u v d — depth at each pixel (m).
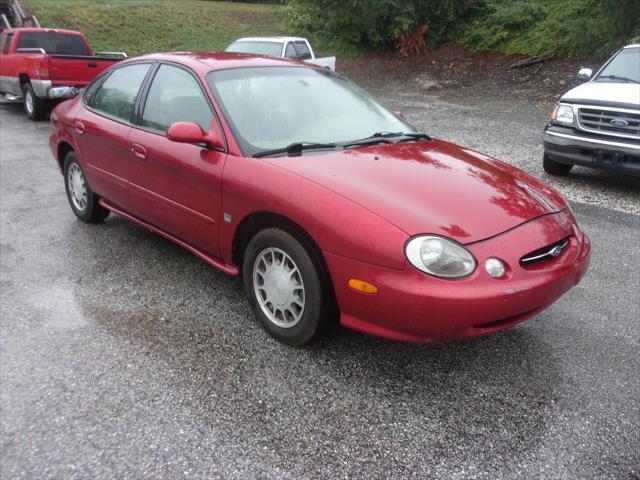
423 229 2.76
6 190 6.57
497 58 17.52
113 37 21.50
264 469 2.35
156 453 2.42
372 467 2.38
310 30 22.83
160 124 4.10
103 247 4.82
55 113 5.54
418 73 17.91
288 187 3.11
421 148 3.83
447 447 2.51
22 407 2.70
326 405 2.78
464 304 2.64
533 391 2.94
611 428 2.65
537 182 3.70
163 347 3.28
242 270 3.72
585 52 15.60
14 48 12.48
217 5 28.58
